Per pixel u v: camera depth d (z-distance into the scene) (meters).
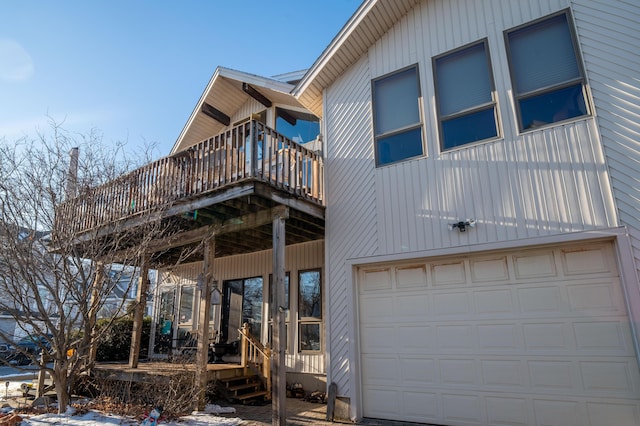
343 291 6.39
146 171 7.05
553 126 5.23
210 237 6.94
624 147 4.77
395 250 6.06
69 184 6.41
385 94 6.84
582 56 5.24
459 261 5.68
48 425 5.24
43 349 5.99
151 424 5.21
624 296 4.53
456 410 5.27
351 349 6.05
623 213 4.63
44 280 5.80
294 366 8.16
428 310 5.76
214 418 5.77
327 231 6.84
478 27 6.13
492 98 5.78
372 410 5.86
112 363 8.78
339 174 6.98
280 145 7.04
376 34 7.09
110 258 6.52
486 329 5.29
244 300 9.56
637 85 4.83
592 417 4.50
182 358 8.30
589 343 4.67
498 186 5.45
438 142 6.06
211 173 6.19
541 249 5.15
